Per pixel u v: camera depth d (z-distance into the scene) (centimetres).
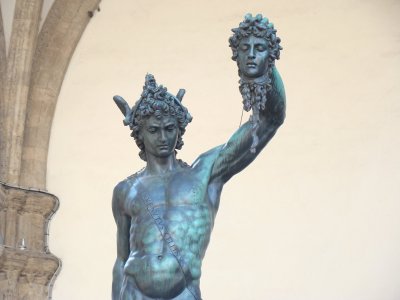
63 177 2234
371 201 2086
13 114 2230
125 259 749
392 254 2042
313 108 2167
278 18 2239
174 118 737
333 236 2080
